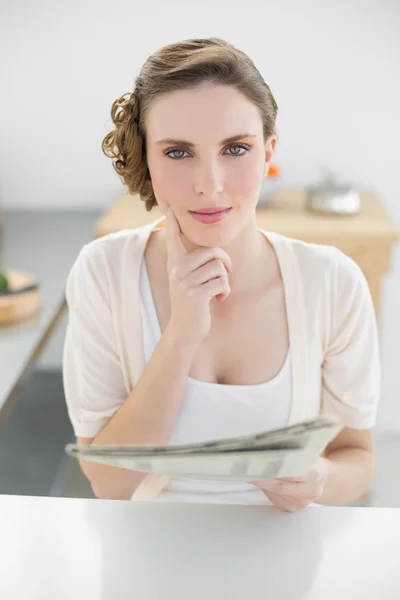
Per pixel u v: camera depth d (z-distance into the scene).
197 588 0.60
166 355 1.01
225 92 0.86
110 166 2.92
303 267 1.11
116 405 1.14
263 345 1.09
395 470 2.78
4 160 2.93
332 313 1.12
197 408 1.07
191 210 0.92
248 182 0.90
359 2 2.69
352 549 0.65
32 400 2.82
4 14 2.74
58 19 2.74
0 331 1.83
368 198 2.76
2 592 0.60
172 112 0.87
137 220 2.41
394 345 3.00
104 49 2.77
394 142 2.83
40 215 2.89
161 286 1.11
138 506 0.71
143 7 2.72
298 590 0.60
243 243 1.05
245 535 0.67
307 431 0.60
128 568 0.62
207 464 0.63
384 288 2.94
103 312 1.12
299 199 2.74
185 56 0.89
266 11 2.71
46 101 2.84
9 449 2.64
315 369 1.13
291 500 0.84
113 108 1.02
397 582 0.61
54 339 2.84
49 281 2.16
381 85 2.77
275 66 2.77
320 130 2.83
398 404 3.05
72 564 0.63
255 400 1.08
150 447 0.63
